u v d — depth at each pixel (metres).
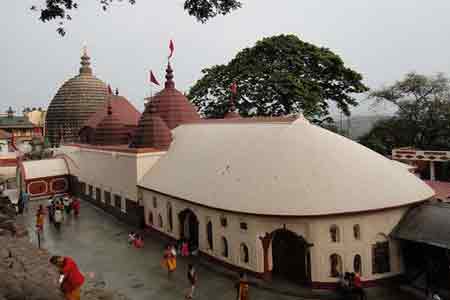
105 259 23.03
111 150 34.19
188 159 27.19
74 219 33.09
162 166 29.23
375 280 18.36
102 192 36.53
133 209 30.55
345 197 18.25
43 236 27.88
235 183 20.78
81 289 13.03
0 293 9.23
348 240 18.06
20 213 34.69
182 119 37.47
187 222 24.73
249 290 18.20
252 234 19.14
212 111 53.06
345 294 16.88
